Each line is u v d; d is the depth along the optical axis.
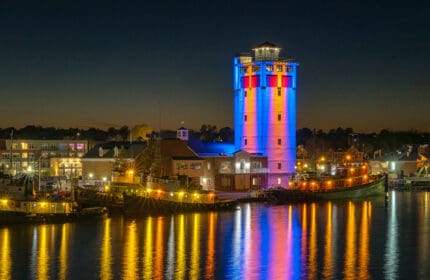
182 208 150.00
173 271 91.69
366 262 96.62
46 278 88.31
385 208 162.00
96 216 136.62
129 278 88.25
